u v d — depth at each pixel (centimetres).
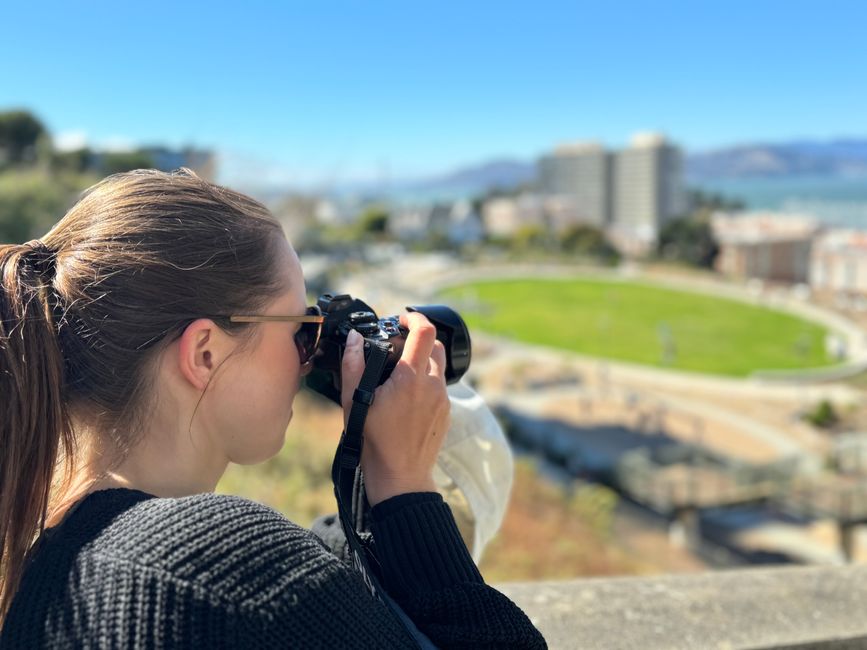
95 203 96
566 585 194
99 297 90
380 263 9456
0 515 86
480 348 5066
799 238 9525
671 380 4278
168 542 78
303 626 77
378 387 105
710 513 2289
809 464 2409
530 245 10606
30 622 78
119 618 74
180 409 96
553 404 3650
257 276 97
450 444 130
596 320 6266
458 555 101
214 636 73
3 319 88
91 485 93
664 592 189
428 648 94
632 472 2281
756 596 187
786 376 4450
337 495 101
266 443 103
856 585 194
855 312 6619
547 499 1385
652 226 16400
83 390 92
